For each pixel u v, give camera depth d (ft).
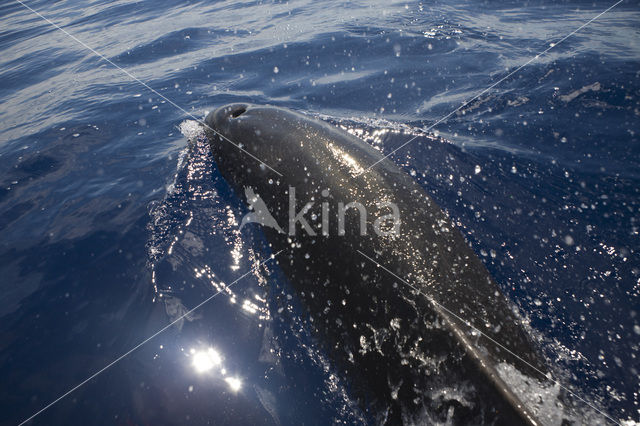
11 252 10.96
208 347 7.89
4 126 18.67
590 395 6.35
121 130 16.66
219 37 27.55
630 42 18.62
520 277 8.54
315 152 9.36
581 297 8.05
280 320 8.20
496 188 11.00
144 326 8.44
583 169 11.39
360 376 6.82
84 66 26.12
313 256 8.02
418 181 11.41
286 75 20.38
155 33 30.60
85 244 10.87
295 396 7.00
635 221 9.57
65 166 14.61
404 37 22.97
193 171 12.33
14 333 8.68
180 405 6.97
